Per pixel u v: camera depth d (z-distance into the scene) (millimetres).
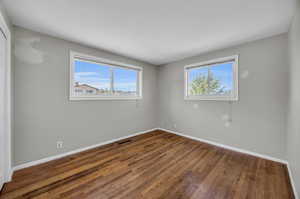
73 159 2314
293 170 1657
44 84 2193
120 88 3434
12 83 1846
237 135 2688
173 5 1540
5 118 1646
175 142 3213
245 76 2562
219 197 1461
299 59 1441
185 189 1585
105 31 2150
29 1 1456
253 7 1561
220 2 1487
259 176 1837
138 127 3850
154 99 4336
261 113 2393
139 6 1557
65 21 1861
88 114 2770
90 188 1588
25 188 1571
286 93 2133
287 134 2086
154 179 1771
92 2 1491
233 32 2170
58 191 1534
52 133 2287
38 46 2133
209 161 2268
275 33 2178
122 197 1454
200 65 3281
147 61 3916
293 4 1488
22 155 1992
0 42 1497
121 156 2447
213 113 3059
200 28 2057
